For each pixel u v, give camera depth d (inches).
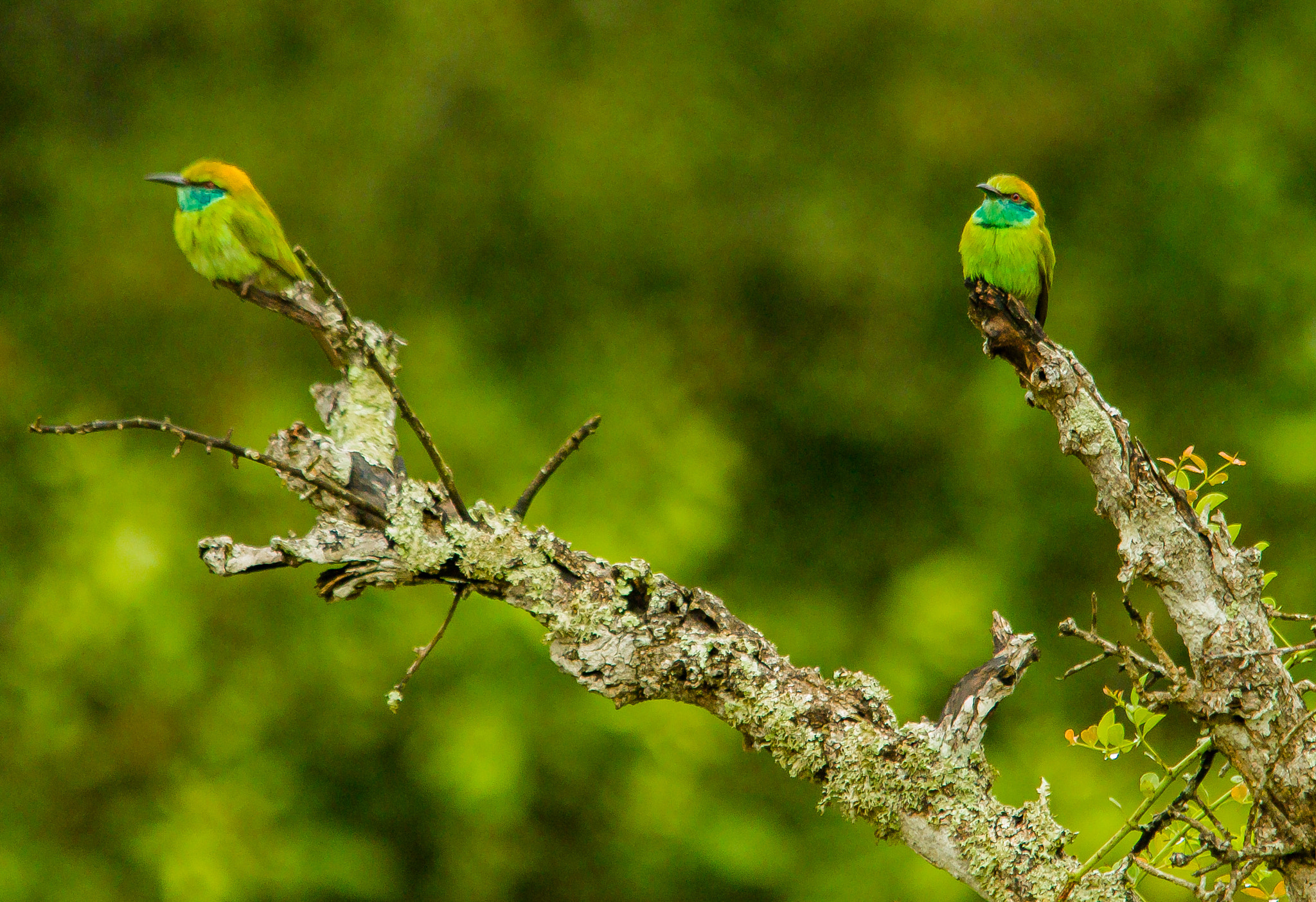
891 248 583.8
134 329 558.6
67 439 489.1
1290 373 565.0
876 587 585.9
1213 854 142.6
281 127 583.8
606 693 156.4
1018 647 155.2
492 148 583.2
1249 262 573.3
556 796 482.3
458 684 462.0
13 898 452.1
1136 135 599.2
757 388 595.5
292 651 472.7
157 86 613.3
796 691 153.3
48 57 614.2
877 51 613.9
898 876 464.8
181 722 471.8
